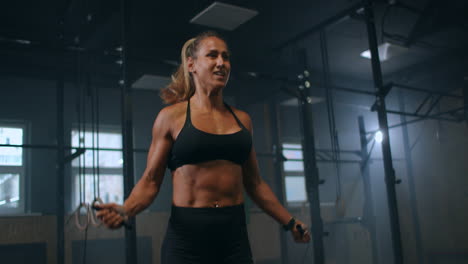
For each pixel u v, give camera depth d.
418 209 7.73
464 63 6.92
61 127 5.32
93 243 5.54
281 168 7.48
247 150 1.43
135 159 6.24
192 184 1.37
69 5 4.45
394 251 4.23
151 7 4.94
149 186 1.39
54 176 5.72
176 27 5.50
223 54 1.45
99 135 6.16
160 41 5.84
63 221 5.06
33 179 5.58
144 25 5.38
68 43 5.14
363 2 4.82
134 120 6.32
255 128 7.19
